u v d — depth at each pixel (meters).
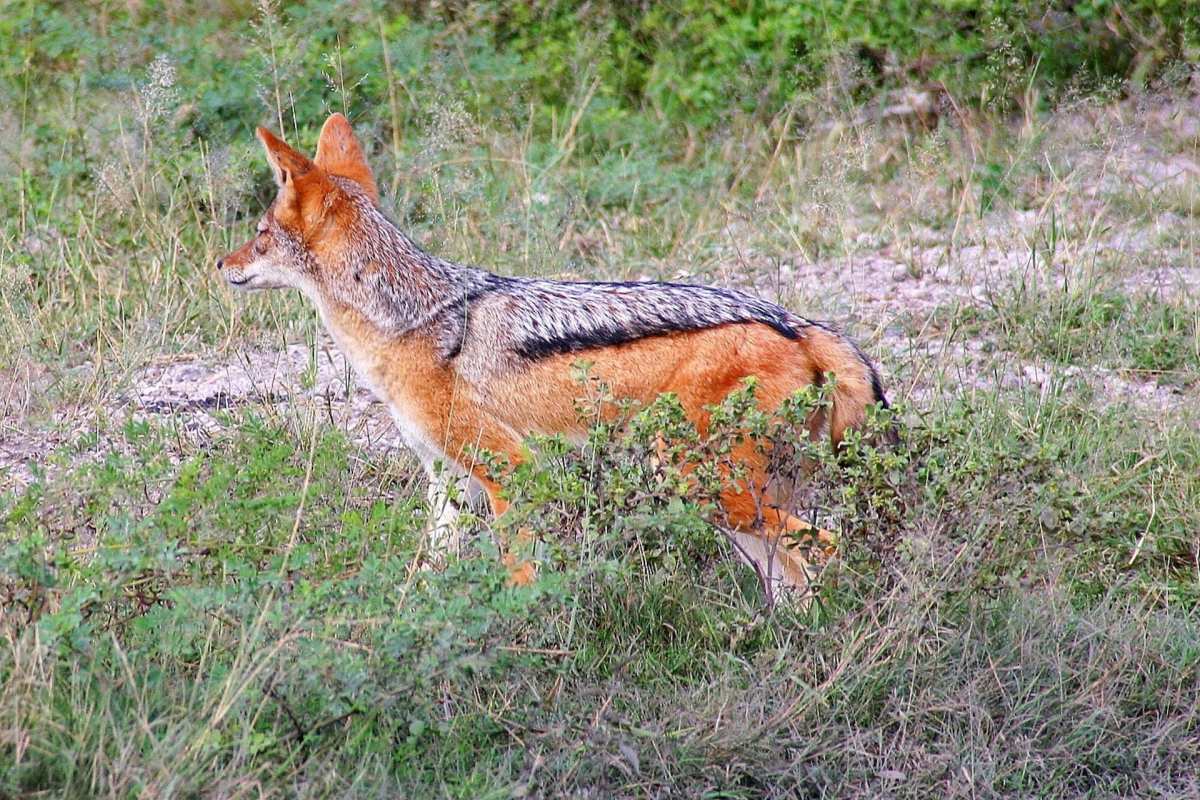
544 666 8.57
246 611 8.09
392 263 10.48
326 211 10.50
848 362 10.00
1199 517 10.84
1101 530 9.30
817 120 19.78
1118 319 14.88
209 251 15.44
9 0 19.92
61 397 13.27
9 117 18.02
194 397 13.31
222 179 16.42
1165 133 19.03
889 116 20.05
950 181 18.56
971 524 9.00
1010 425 12.23
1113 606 9.80
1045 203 16.91
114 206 16.23
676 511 8.70
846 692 8.59
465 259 15.73
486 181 17.58
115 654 8.09
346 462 10.55
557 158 18.12
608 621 9.27
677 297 10.07
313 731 7.81
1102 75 20.64
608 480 8.99
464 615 7.93
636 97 21.44
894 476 8.94
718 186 18.80
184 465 9.96
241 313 15.09
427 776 7.92
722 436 9.09
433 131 16.89
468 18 20.83
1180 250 16.64
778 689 8.59
